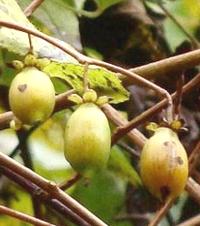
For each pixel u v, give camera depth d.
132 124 0.61
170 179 0.51
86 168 0.50
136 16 0.83
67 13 0.74
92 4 0.80
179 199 0.84
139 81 0.53
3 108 0.79
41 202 0.65
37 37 0.55
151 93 0.82
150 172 0.51
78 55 0.53
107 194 0.82
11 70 0.73
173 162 0.51
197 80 0.61
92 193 0.82
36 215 0.70
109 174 0.82
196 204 0.84
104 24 0.82
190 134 0.83
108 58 0.83
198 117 0.83
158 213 0.62
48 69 0.54
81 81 0.55
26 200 0.83
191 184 0.69
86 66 0.53
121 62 0.83
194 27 0.86
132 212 0.83
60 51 0.57
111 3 0.78
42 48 0.57
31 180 0.56
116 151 0.79
